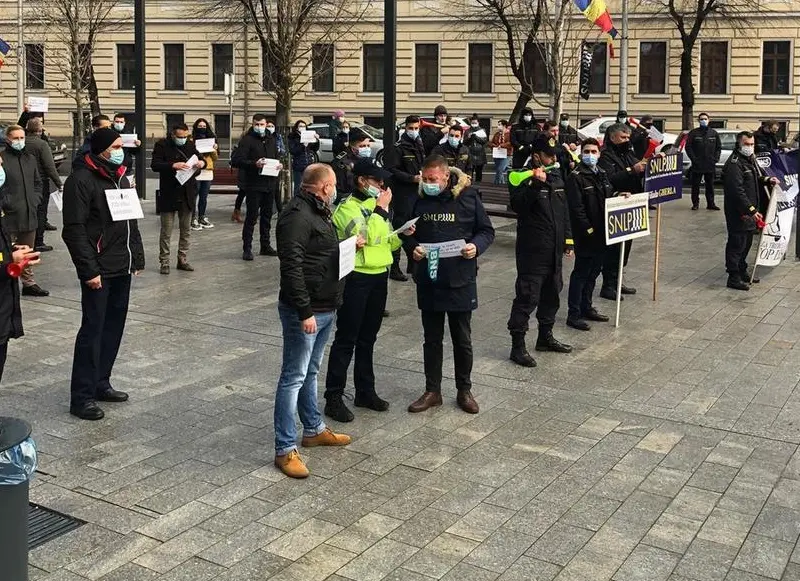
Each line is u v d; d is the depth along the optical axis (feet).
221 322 30.76
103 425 21.24
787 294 35.96
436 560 15.16
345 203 21.42
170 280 37.58
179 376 24.98
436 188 21.71
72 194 20.93
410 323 31.04
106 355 22.67
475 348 28.17
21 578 12.10
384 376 25.32
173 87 142.92
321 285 18.72
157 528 16.19
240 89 139.23
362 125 109.50
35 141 42.04
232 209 61.26
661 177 33.76
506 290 36.47
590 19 64.69
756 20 121.39
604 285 35.40
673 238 49.06
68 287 36.17
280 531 16.14
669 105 125.39
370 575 14.66
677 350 28.04
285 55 61.52
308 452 19.84
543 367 26.22
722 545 15.79
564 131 61.36
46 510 16.85
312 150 58.39
